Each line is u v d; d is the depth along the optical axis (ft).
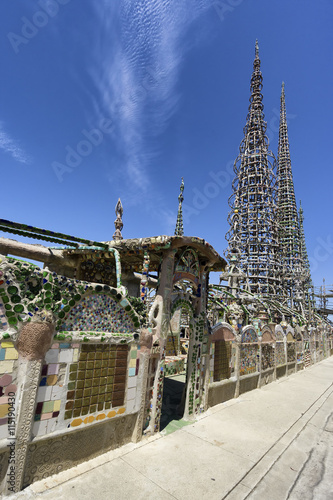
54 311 15.57
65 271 28.73
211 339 32.09
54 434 15.44
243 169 138.41
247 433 25.25
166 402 32.37
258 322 44.45
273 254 125.80
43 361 15.25
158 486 16.10
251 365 41.50
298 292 152.46
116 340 19.04
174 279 25.84
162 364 23.44
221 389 33.86
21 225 19.03
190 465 18.79
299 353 66.33
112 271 30.86
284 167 177.99
